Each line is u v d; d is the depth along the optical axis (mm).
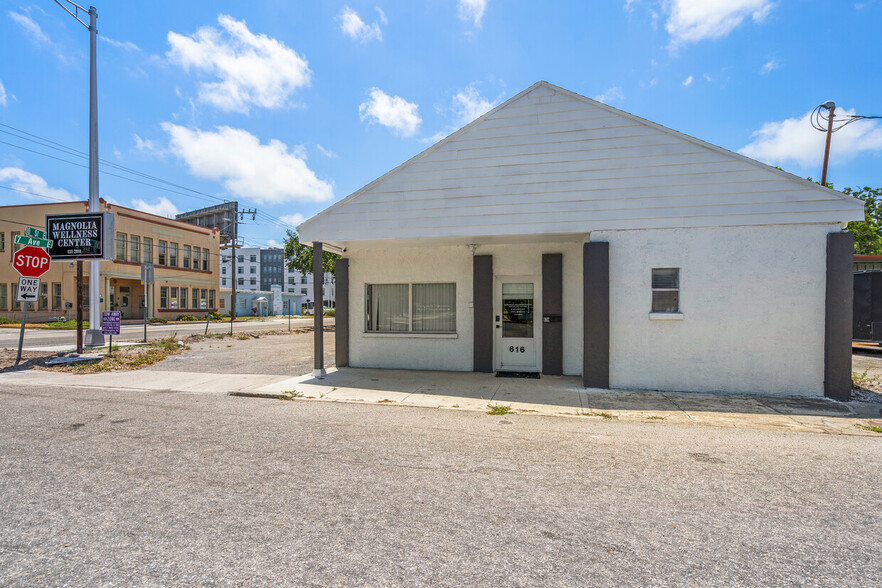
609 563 2791
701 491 3910
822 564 2816
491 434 5629
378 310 11188
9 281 31875
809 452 5004
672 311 8266
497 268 10281
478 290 10297
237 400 7633
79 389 8500
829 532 3225
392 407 7148
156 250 35281
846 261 7539
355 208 9398
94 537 3051
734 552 2943
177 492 3773
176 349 14672
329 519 3322
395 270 10922
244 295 55312
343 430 5754
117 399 7617
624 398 7711
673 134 8156
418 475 4207
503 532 3158
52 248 12727
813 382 7734
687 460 4703
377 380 9359
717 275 8039
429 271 10734
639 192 8289
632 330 8352
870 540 3121
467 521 3314
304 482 4016
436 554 2867
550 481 4094
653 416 6594
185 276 38094
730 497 3793
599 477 4203
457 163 8977
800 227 7754
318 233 9547
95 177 14500
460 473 4270
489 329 10242
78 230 12656
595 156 8445
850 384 7523
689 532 3195
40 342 16906
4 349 14000
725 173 7996
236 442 5180
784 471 4410
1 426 5805
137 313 34188
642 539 3090
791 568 2768
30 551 2873
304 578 2602
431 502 3629
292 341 18453
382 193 9281
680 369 8180
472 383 9047
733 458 4777
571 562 2797
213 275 41875
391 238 9234
